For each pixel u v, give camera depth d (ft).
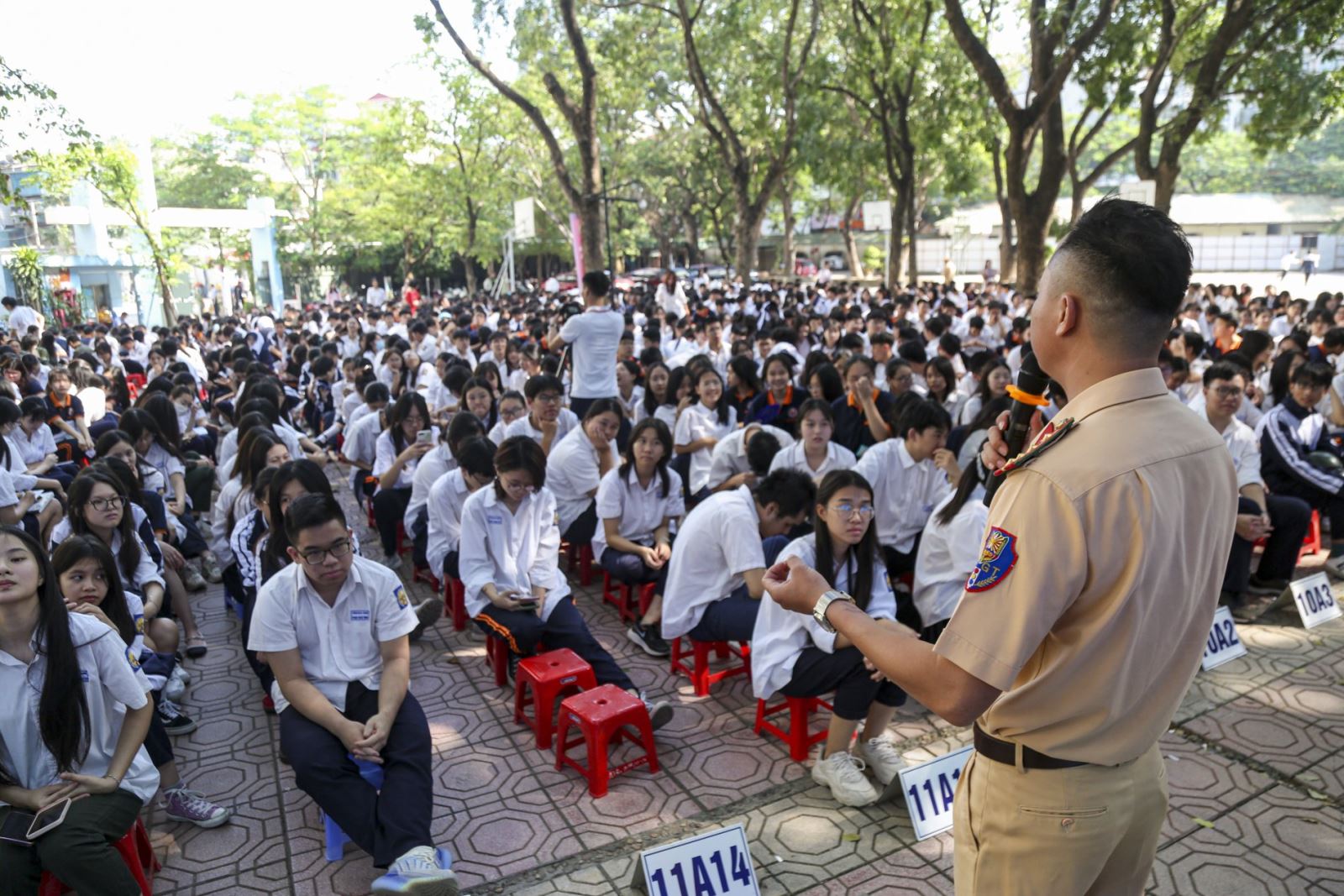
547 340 32.14
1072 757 4.88
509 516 13.78
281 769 12.07
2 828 8.43
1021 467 4.77
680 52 72.33
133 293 76.28
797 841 10.11
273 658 10.09
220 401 29.09
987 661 4.57
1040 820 4.97
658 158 94.38
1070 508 4.49
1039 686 4.86
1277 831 9.98
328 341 44.75
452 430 17.21
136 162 72.33
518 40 50.29
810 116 60.39
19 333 46.93
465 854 10.04
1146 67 57.21
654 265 165.68
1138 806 5.08
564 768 11.73
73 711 8.69
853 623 5.25
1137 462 4.51
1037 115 44.34
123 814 8.88
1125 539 4.47
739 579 13.08
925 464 15.48
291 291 126.21
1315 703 12.67
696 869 8.94
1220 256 137.49
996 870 5.22
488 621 13.44
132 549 13.42
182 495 19.03
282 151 117.29
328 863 10.08
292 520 9.96
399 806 9.37
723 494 13.35
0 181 32.73
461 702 13.64
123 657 9.14
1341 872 9.33
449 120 92.43
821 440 16.40
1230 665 13.85
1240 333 28.07
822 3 57.00
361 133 110.93
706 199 105.29
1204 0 47.88
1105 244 4.60
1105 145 132.98
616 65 59.62
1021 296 47.44
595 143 52.70
